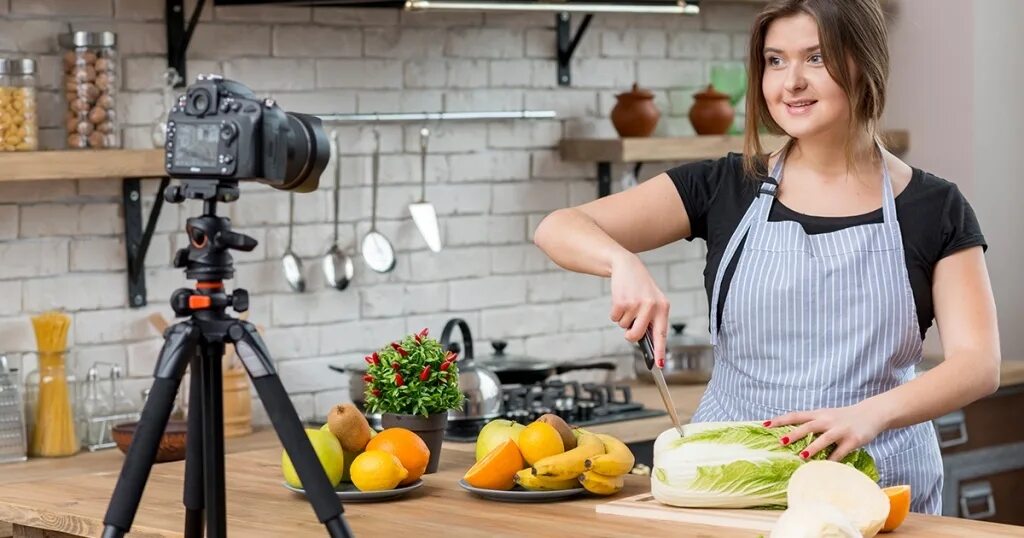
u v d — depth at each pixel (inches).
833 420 85.7
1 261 143.4
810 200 100.2
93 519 88.7
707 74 193.3
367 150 164.6
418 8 143.5
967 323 95.3
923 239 97.7
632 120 175.3
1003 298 193.5
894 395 88.7
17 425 138.8
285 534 82.0
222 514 75.4
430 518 85.6
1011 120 193.9
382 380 102.3
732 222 102.2
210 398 74.4
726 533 79.7
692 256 194.1
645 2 159.8
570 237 94.3
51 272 146.4
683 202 103.4
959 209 98.3
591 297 184.9
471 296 173.9
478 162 173.5
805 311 98.2
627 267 89.4
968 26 190.1
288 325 160.6
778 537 73.1
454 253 172.4
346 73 162.7
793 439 84.8
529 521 84.2
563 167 180.9
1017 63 194.4
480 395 143.2
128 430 138.2
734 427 85.7
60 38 141.9
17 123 135.7
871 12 95.0
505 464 90.4
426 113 167.2
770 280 99.1
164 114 146.7
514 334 177.8
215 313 73.3
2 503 94.3
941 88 193.2
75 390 145.5
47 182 145.6
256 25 156.6
